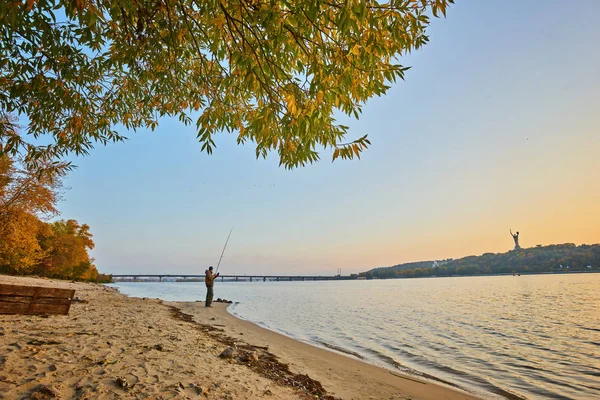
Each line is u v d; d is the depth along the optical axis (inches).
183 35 139.3
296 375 240.1
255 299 1355.8
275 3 99.0
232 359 243.4
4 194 666.2
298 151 123.6
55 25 142.8
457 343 440.5
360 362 318.3
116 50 155.0
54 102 162.9
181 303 794.2
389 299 1391.5
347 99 120.2
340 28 93.4
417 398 219.9
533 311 855.1
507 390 252.1
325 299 1386.6
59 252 1788.9
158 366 185.0
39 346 191.8
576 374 298.8
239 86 141.6
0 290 248.5
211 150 147.1
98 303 592.4
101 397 132.0
